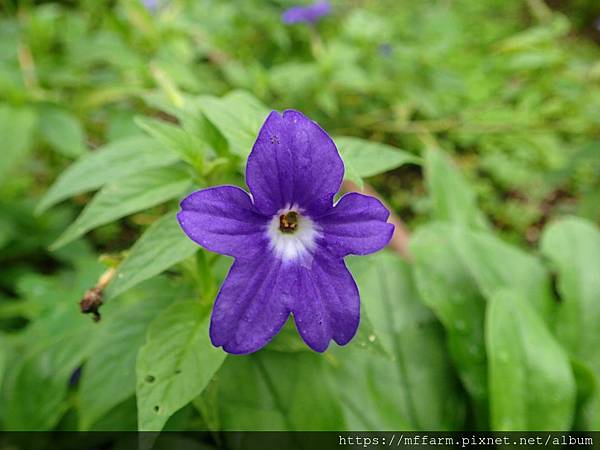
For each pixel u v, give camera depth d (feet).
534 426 0.42
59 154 0.77
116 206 0.34
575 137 0.99
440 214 0.61
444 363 0.49
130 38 0.74
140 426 0.30
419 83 0.96
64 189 0.39
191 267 0.36
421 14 1.17
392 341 0.49
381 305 0.51
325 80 0.81
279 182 0.28
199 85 0.69
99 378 0.38
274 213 0.29
